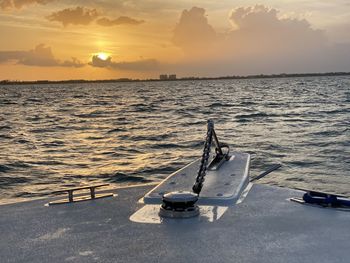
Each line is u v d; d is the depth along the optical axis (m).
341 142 19.98
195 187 3.53
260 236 2.86
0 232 3.12
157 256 2.57
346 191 10.83
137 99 91.88
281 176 12.91
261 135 24.45
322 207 3.49
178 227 3.08
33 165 16.53
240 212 3.38
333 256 2.51
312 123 30.53
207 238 2.84
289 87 138.25
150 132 28.64
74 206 3.73
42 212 3.58
